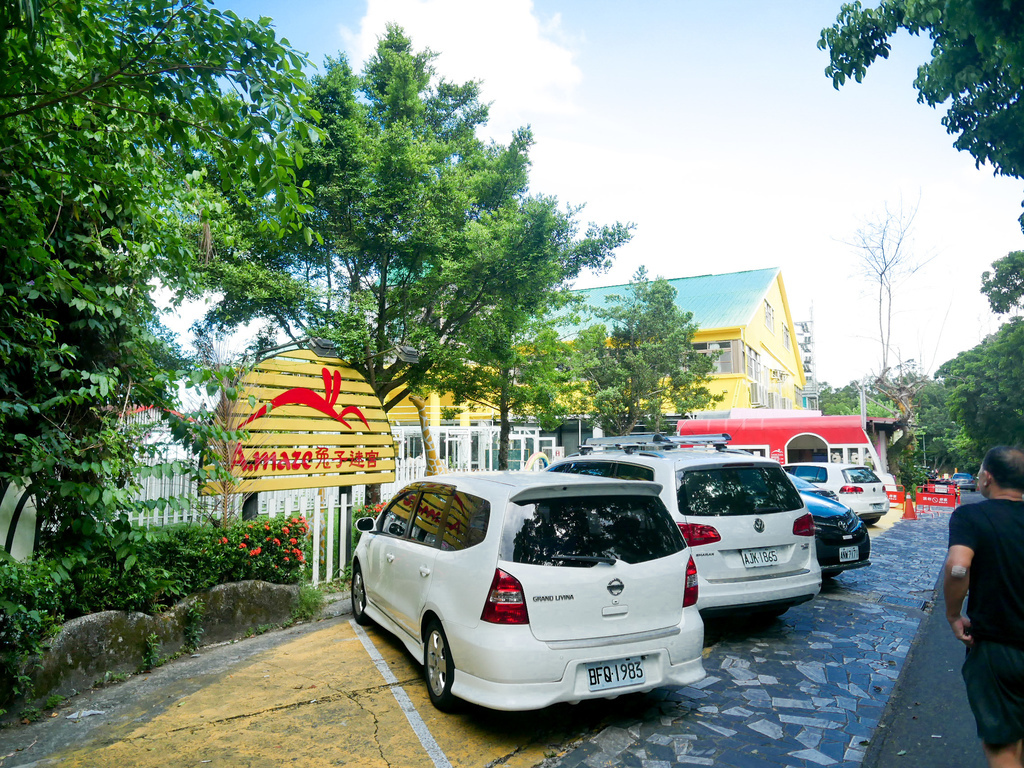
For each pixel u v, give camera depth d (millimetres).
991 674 2656
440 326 11703
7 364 4531
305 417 8031
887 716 4375
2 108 3535
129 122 3945
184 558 5750
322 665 5344
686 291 34688
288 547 6723
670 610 4227
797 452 25219
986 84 6621
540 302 11250
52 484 4508
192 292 5645
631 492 4477
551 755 3811
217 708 4477
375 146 9875
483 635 3859
